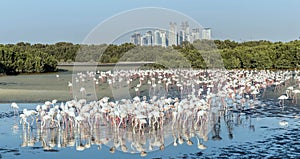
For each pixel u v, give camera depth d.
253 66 73.88
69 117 22.41
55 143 18.80
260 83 43.72
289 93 36.19
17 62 77.94
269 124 22.47
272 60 75.75
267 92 38.69
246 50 75.81
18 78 62.75
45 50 95.56
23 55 82.38
